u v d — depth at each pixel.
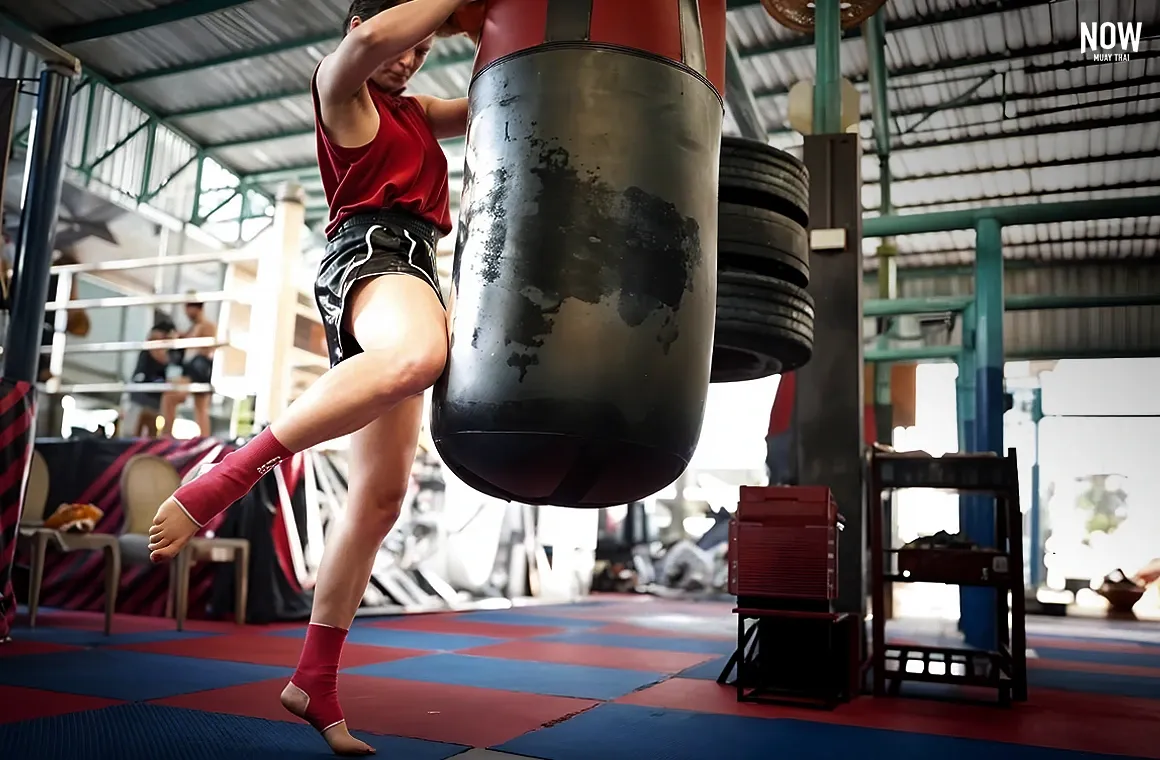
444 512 8.22
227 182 13.84
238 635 5.05
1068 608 12.16
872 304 9.16
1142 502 14.84
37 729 2.46
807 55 10.34
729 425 13.94
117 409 11.18
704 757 2.46
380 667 4.00
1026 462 15.19
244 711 2.81
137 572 6.15
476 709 3.03
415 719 2.81
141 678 3.40
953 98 11.19
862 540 3.96
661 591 11.70
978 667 4.84
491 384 1.79
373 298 1.99
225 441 6.16
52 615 5.76
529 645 5.12
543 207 1.80
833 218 4.26
